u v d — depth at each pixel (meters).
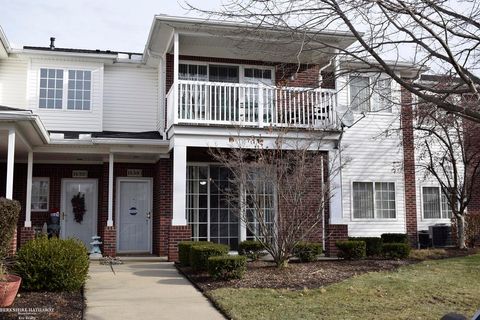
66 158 15.82
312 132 12.97
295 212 10.98
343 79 13.34
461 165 17.42
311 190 12.58
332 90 13.50
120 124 16.31
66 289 8.62
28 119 10.95
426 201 17.67
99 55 15.74
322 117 13.86
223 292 8.72
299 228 11.16
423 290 9.20
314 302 8.13
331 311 7.59
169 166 14.94
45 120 15.47
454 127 13.78
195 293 9.02
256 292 8.77
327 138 13.48
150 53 15.29
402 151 17.39
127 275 10.91
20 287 8.37
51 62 15.69
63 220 15.97
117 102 16.38
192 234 14.88
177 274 11.09
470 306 8.17
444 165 16.75
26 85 15.45
